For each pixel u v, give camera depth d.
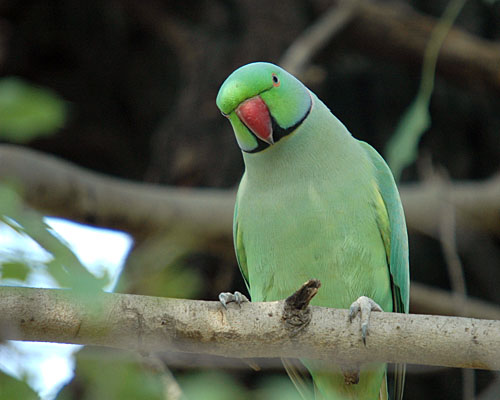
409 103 13.88
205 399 3.69
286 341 6.00
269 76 7.50
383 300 7.94
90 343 5.71
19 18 14.16
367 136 13.84
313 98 7.92
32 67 14.36
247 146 7.62
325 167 7.60
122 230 10.52
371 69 13.87
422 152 13.67
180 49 13.49
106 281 3.88
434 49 10.72
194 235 10.98
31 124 3.72
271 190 7.65
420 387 12.79
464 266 13.44
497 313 11.95
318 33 12.75
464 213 12.41
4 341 4.14
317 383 8.01
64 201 9.92
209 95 12.73
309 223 7.55
